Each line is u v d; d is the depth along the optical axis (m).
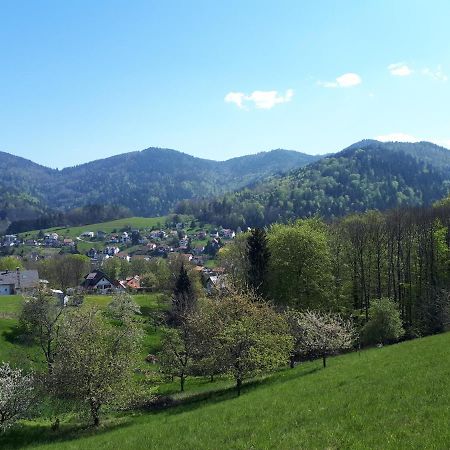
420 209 96.88
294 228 70.94
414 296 77.00
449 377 23.50
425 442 15.59
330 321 46.06
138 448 24.38
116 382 37.62
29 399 36.09
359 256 77.38
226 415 27.30
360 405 22.20
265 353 39.59
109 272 187.62
